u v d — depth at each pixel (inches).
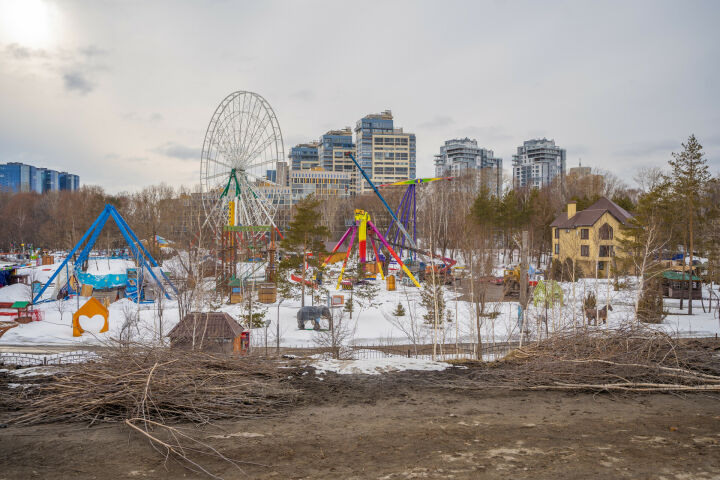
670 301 1948.8
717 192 2290.8
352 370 511.8
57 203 4635.8
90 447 303.4
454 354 1072.8
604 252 2447.1
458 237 2114.9
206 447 303.3
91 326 1424.7
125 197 5007.4
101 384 392.5
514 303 1760.6
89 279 1993.1
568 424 336.8
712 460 268.8
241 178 2417.6
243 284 1984.5
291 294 1969.7
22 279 2377.0
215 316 896.3
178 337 829.8
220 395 396.8
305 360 552.1
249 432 331.9
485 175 5152.6
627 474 252.2
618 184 4825.3
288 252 2279.8
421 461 275.0
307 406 395.2
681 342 528.4
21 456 289.0
